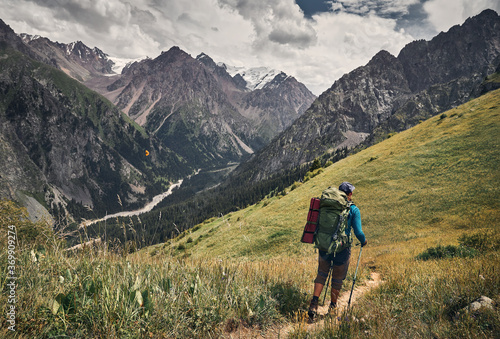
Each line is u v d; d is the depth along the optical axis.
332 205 4.47
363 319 3.48
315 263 9.55
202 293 3.91
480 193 27.89
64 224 3.75
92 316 2.85
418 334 3.01
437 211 28.02
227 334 3.48
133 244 4.32
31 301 2.82
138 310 3.10
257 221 42.28
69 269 3.62
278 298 4.77
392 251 16.48
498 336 2.69
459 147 39.94
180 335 3.11
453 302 3.78
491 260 5.70
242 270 5.64
